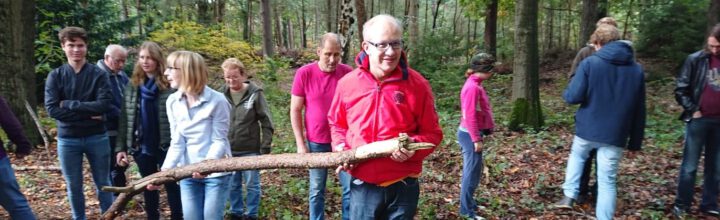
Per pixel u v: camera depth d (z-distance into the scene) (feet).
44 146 23.68
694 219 14.12
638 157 20.66
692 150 14.11
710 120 13.69
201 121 10.41
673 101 33.17
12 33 22.63
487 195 16.61
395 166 8.18
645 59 46.68
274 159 9.22
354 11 33.55
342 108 8.74
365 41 8.07
